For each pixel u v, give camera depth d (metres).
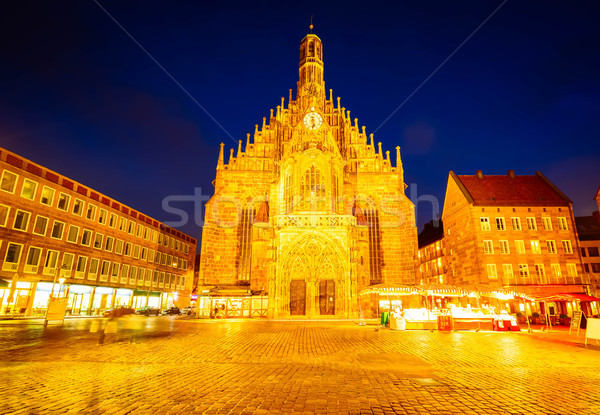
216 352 14.58
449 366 11.68
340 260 36.84
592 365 11.95
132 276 56.25
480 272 40.81
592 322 16.67
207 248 42.72
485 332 23.62
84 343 17.20
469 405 7.50
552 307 38.97
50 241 41.41
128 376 10.14
